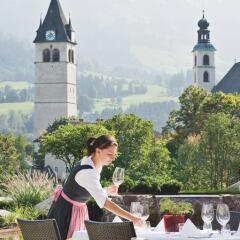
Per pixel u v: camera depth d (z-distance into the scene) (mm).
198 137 109938
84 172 15133
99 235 13344
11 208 37562
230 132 104375
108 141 15227
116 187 17281
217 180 103000
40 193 38844
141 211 15500
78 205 15547
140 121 139750
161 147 137625
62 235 15570
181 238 14578
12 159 177500
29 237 14477
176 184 41219
